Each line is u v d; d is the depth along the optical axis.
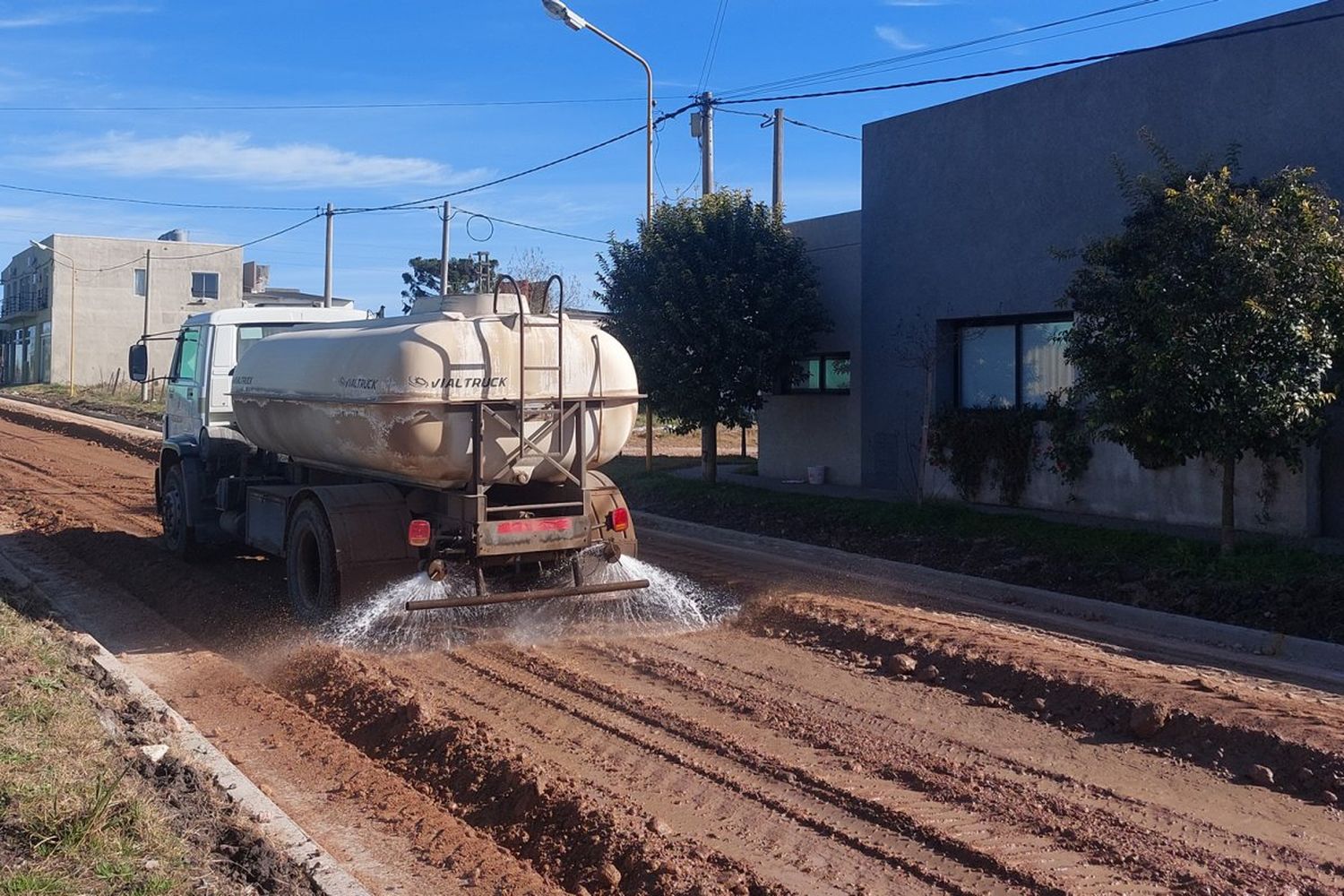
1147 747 6.66
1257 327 10.17
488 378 8.71
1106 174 14.52
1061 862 5.11
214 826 5.08
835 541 14.30
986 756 6.49
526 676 8.17
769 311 17.22
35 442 28.91
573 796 5.75
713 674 8.17
